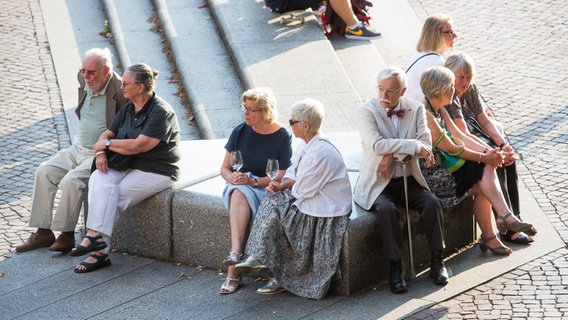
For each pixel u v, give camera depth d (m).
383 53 26.38
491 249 16.44
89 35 28.77
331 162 14.81
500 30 27.83
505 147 16.97
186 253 16.92
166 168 16.97
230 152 16.19
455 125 16.53
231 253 15.31
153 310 15.12
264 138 15.97
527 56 26.12
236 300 15.21
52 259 17.72
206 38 27.27
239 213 15.52
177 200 16.78
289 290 15.16
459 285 15.20
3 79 26.12
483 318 14.01
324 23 27.19
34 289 16.38
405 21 28.42
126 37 27.98
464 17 28.75
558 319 13.84
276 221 14.96
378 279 15.52
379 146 15.03
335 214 14.88
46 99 25.16
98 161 16.86
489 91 24.17
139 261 17.33
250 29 26.84
